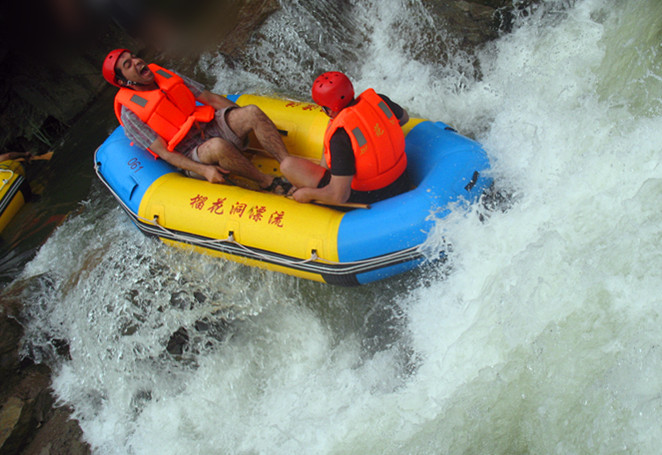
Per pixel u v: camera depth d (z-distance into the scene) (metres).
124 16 6.20
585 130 3.32
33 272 4.44
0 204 4.86
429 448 2.69
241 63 5.52
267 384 3.60
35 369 3.97
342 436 2.97
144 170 3.94
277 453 3.09
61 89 5.99
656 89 3.26
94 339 3.95
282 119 4.08
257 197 3.59
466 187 3.24
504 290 2.89
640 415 2.34
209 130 3.81
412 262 3.28
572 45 4.14
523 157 3.40
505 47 4.57
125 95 3.65
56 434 3.67
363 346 3.46
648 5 3.67
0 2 5.78
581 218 2.93
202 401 3.62
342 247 3.27
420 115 4.59
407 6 5.00
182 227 3.71
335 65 5.22
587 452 2.41
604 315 2.60
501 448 2.58
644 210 2.76
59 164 5.43
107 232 4.48
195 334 3.83
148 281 3.98
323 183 3.41
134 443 3.54
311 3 5.38
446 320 3.18
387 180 3.33
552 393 2.57
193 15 5.85
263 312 3.85
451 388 2.85
